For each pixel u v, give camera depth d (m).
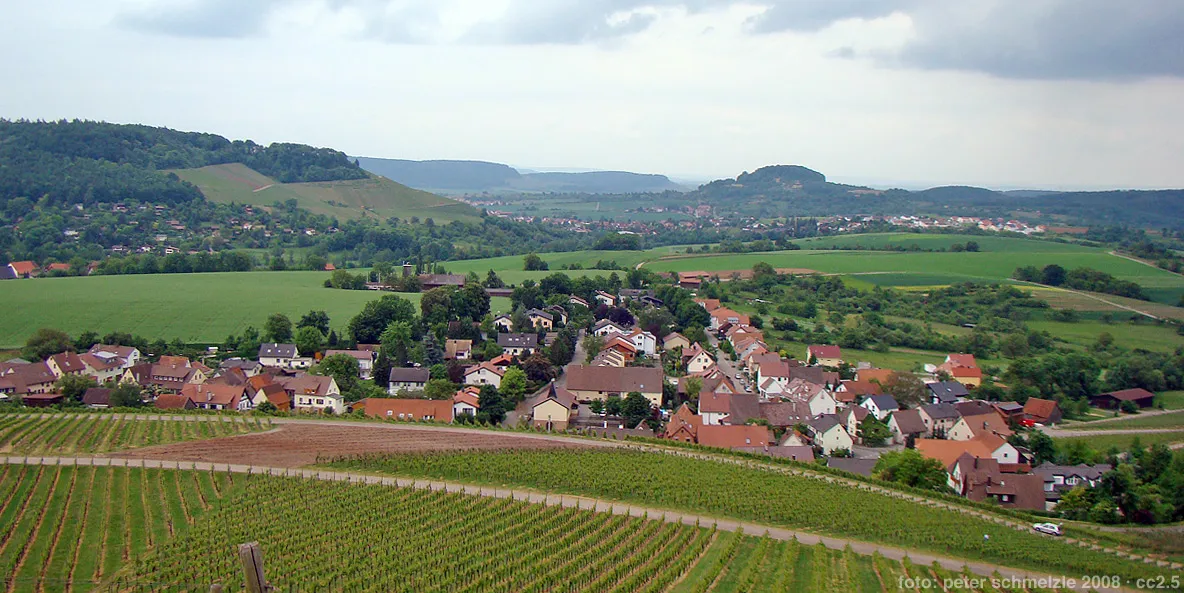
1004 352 198.88
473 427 131.88
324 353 180.12
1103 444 137.38
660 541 81.75
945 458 122.31
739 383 173.38
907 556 81.00
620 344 187.38
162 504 90.94
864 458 128.50
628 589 70.88
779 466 117.38
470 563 77.81
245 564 39.00
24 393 145.38
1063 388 167.38
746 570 76.44
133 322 195.25
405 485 99.56
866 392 160.00
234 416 132.88
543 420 137.12
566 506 94.12
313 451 112.38
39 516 86.94
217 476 99.62
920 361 192.25
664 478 104.38
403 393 148.50
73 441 113.12
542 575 74.69
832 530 91.00
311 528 84.69
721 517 93.31
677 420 136.75
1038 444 128.00
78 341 178.12
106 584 72.00
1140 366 174.88
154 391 152.75
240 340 187.25
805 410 142.88
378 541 82.00
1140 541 95.06
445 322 198.62
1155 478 115.31
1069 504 108.81
